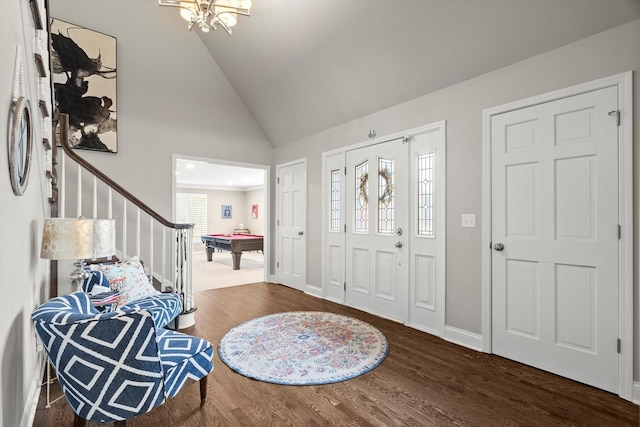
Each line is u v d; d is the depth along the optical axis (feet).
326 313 11.87
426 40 8.82
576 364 7.04
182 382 5.19
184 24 14.11
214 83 15.02
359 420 5.69
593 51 6.78
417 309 10.40
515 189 8.05
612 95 6.56
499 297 8.36
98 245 6.25
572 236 7.11
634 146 6.32
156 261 13.16
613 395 6.47
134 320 4.25
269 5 10.72
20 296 4.87
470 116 8.96
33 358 6.04
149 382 4.45
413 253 10.57
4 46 3.87
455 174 9.32
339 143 13.44
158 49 13.46
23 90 4.74
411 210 10.65
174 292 10.26
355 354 8.33
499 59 8.15
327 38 10.56
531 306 7.77
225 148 15.39
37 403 6.07
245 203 38.09
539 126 7.61
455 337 9.27
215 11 8.27
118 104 12.46
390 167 11.37
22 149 4.64
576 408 6.05
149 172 13.09
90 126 11.77
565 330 7.22
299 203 15.65
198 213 35.19
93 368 4.22
